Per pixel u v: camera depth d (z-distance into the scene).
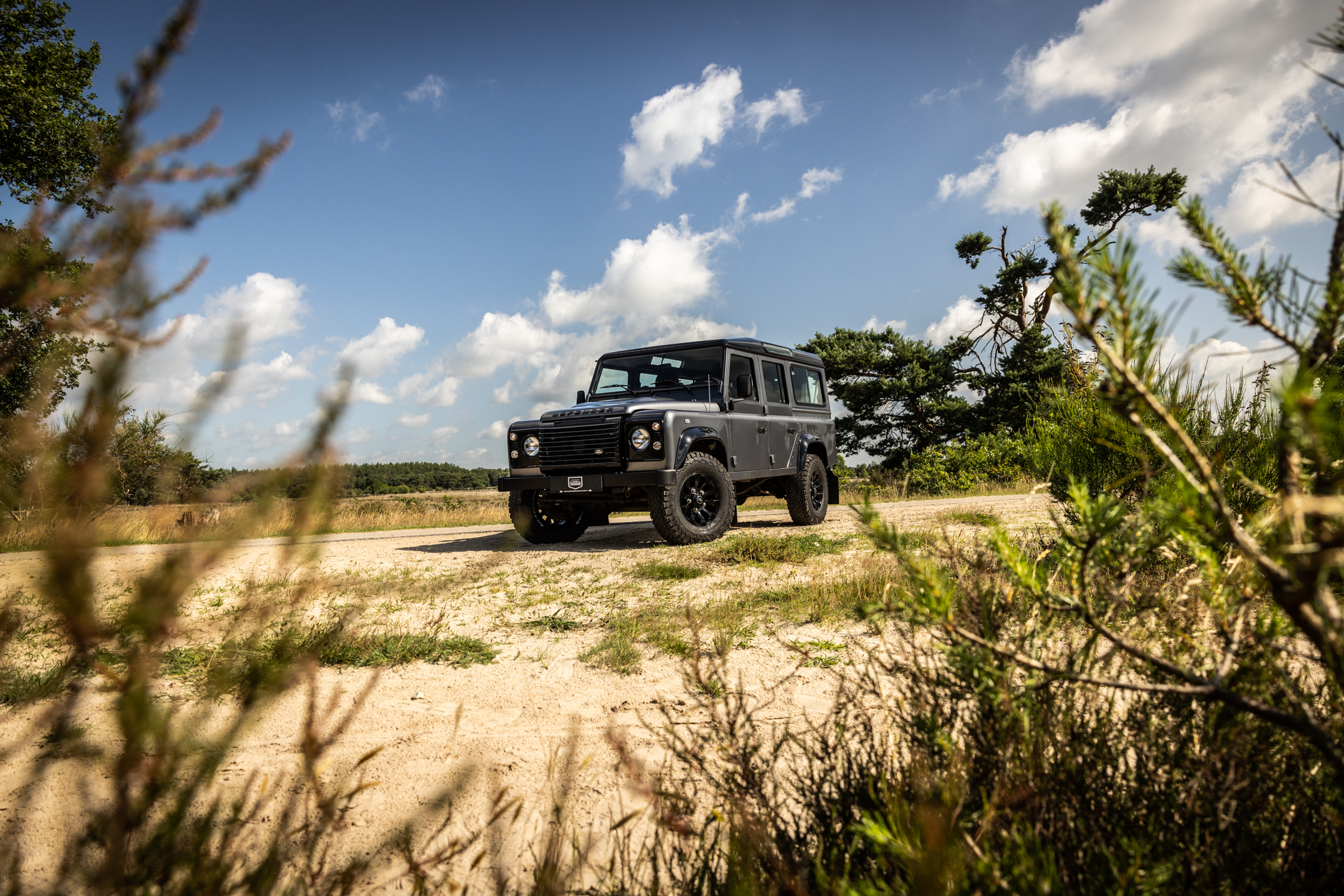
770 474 8.98
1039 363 25.77
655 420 7.45
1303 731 0.93
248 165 0.83
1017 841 1.05
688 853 1.55
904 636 1.68
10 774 1.96
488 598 5.07
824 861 1.29
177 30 0.82
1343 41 0.75
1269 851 1.20
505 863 1.70
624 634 3.93
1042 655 1.39
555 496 8.31
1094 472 4.22
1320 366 0.79
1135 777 1.35
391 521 14.11
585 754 2.37
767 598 4.70
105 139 0.79
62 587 0.73
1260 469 3.09
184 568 0.79
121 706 0.85
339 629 1.11
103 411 0.70
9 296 0.71
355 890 1.57
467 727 2.65
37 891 1.41
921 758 1.36
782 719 2.56
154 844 0.97
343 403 0.86
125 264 0.76
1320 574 0.76
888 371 31.25
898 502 13.41
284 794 2.01
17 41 13.22
